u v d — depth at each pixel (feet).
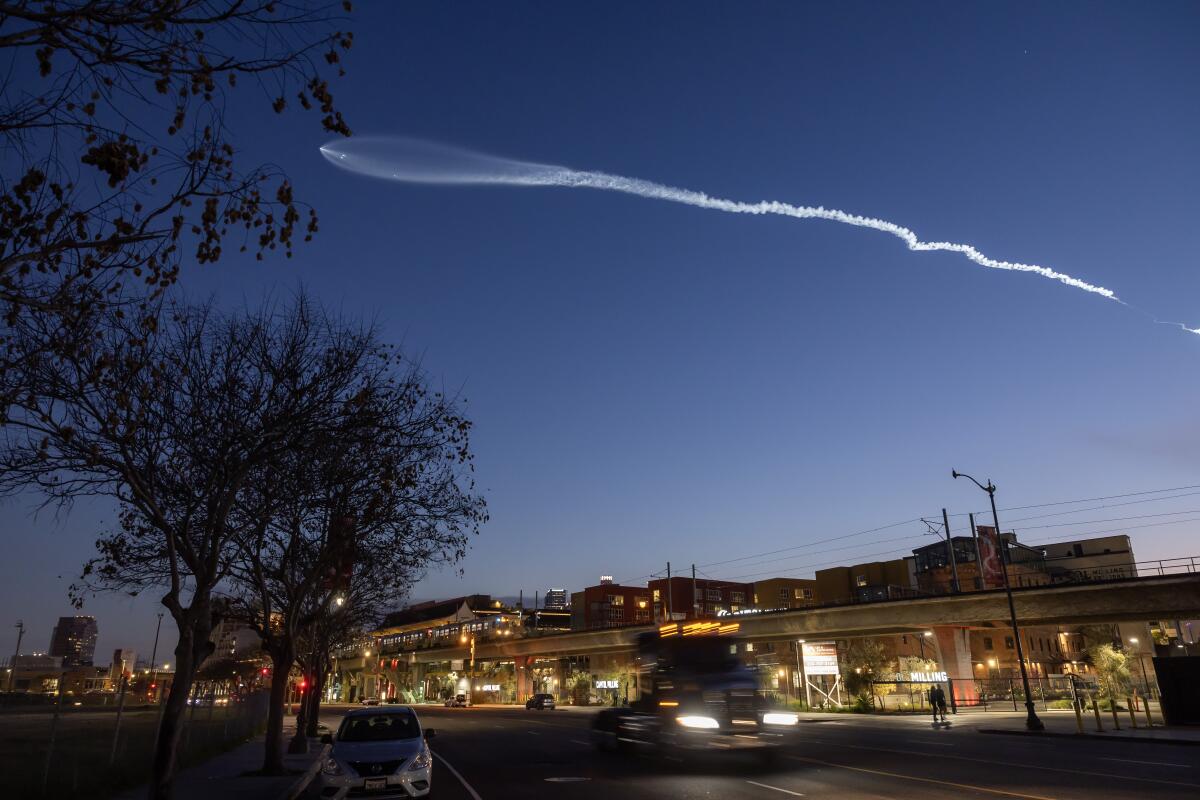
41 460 34.99
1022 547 298.15
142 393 39.09
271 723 68.69
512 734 124.06
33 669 407.64
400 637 466.29
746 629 226.79
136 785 58.70
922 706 171.22
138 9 18.95
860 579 337.93
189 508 42.14
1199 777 54.08
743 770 65.16
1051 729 107.45
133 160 21.91
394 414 53.16
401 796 46.06
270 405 45.44
